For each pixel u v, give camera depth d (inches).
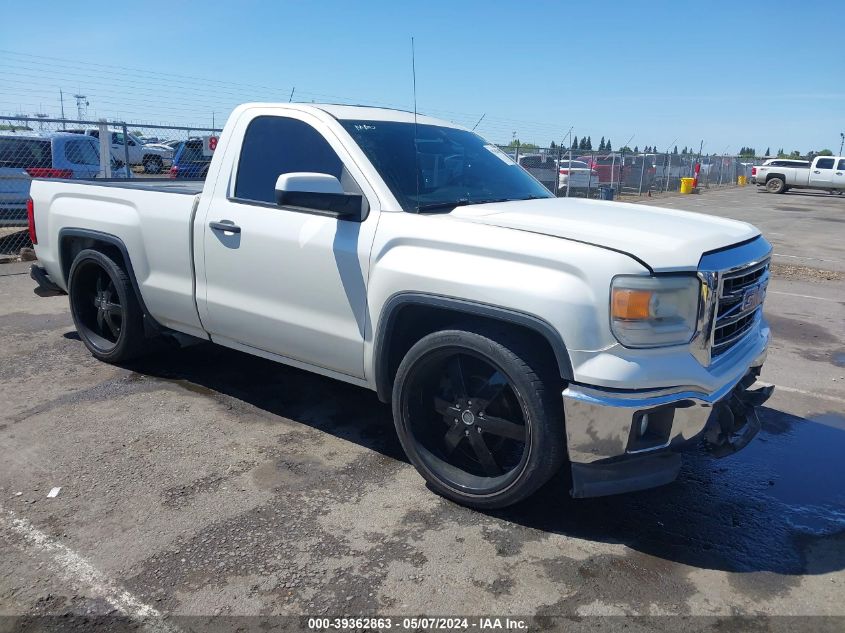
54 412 169.3
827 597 109.0
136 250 181.6
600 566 115.1
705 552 120.3
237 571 110.5
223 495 133.3
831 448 165.5
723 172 1769.2
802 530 128.7
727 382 124.2
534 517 129.7
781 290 368.8
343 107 161.6
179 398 180.9
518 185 170.9
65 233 200.5
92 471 140.7
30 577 107.7
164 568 110.7
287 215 149.4
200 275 167.6
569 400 113.7
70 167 465.4
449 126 180.5
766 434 173.2
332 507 130.4
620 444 113.4
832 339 266.8
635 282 110.9
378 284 133.8
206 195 166.1
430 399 136.6
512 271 118.4
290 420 169.5
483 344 121.3
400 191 140.5
